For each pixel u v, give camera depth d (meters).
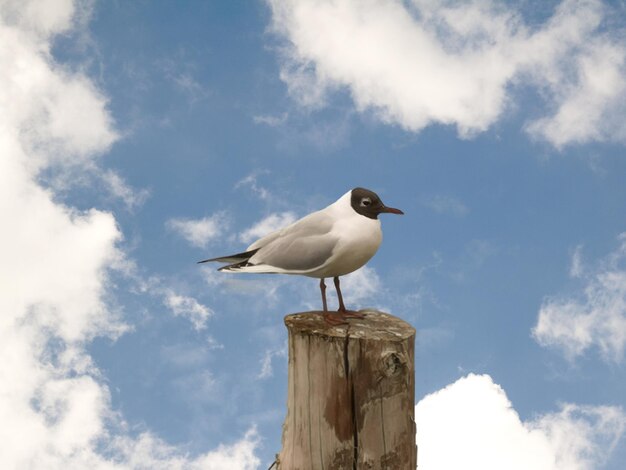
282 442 2.62
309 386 2.55
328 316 2.62
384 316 2.64
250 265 2.66
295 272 2.63
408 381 2.54
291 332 2.57
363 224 2.62
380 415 2.52
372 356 2.51
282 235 2.67
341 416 2.53
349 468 2.53
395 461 2.53
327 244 2.61
